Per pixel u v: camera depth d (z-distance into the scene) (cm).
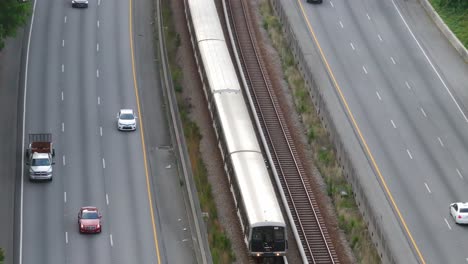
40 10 19588
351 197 14825
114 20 19450
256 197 13462
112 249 13375
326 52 18625
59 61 17962
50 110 16538
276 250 13138
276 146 15962
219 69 16575
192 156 15400
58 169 15062
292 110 16962
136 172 15150
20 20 16762
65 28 19038
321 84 17638
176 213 14288
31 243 13425
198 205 13775
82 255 13225
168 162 15475
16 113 16388
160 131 16262
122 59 18188
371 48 18888
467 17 19675
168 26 19200
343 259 13588
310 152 15888
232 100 15738
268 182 13838
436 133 16475
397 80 17938
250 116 16750
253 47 18650
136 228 13875
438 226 14238
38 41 18512
